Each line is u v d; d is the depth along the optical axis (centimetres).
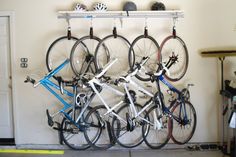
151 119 366
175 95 370
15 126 374
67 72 365
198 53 372
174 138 374
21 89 371
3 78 379
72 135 372
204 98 377
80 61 361
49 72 344
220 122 378
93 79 323
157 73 339
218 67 374
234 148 332
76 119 345
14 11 362
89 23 361
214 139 380
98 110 362
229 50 362
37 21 362
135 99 354
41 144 377
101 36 362
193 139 381
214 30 369
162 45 361
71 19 360
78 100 341
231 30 369
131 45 348
